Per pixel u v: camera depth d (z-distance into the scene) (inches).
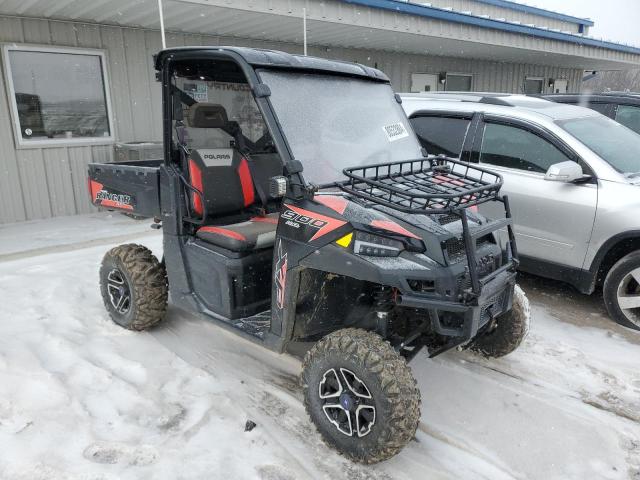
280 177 106.9
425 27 346.0
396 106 143.6
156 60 131.1
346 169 109.2
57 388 120.9
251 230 132.0
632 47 574.6
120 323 157.2
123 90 310.7
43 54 279.1
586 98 293.7
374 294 111.3
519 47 428.8
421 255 97.9
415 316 113.9
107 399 119.0
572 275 171.2
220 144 149.2
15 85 272.8
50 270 207.2
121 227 278.4
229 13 273.0
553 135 175.0
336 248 100.2
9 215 282.7
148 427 110.2
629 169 169.2
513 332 132.5
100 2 245.9
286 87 119.1
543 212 173.0
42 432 105.7
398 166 129.3
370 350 95.7
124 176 151.9
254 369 137.0
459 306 96.1
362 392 98.3
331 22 295.3
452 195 97.3
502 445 109.1
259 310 131.9
